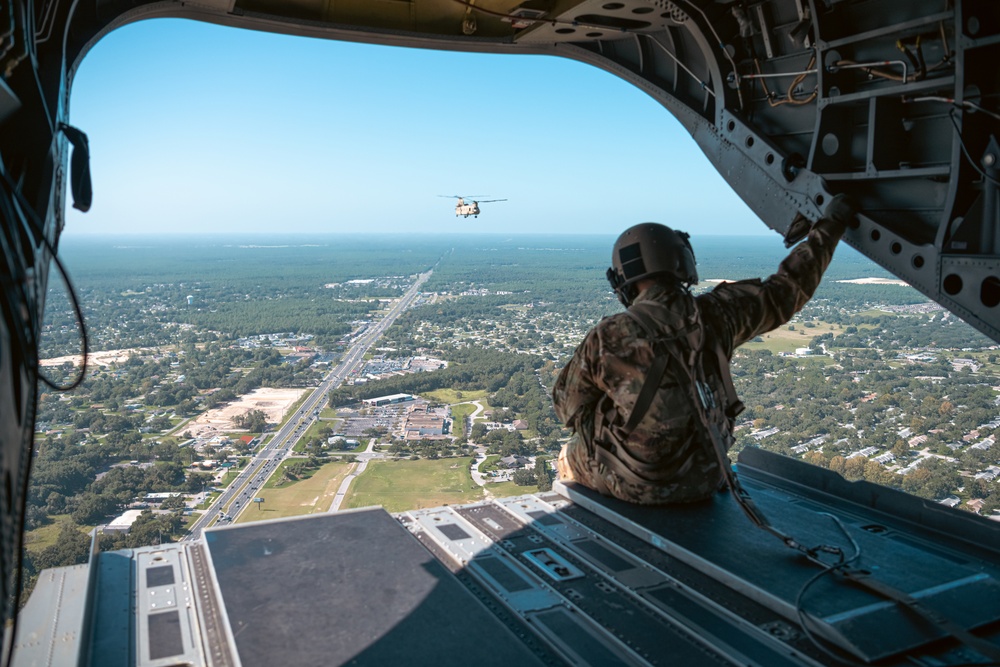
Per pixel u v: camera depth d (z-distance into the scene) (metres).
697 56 5.52
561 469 4.12
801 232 4.76
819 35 4.36
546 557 3.12
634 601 2.72
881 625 2.40
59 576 2.86
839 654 2.30
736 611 2.61
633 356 3.34
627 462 3.51
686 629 2.50
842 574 2.74
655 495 3.53
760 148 4.96
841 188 4.52
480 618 2.49
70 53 4.18
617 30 5.61
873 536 3.18
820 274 3.87
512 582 2.89
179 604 2.63
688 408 3.38
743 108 5.15
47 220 2.30
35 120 2.41
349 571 2.85
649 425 3.39
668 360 3.31
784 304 3.61
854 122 4.50
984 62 3.68
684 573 2.94
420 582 2.76
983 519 3.20
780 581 2.73
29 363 1.78
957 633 2.30
